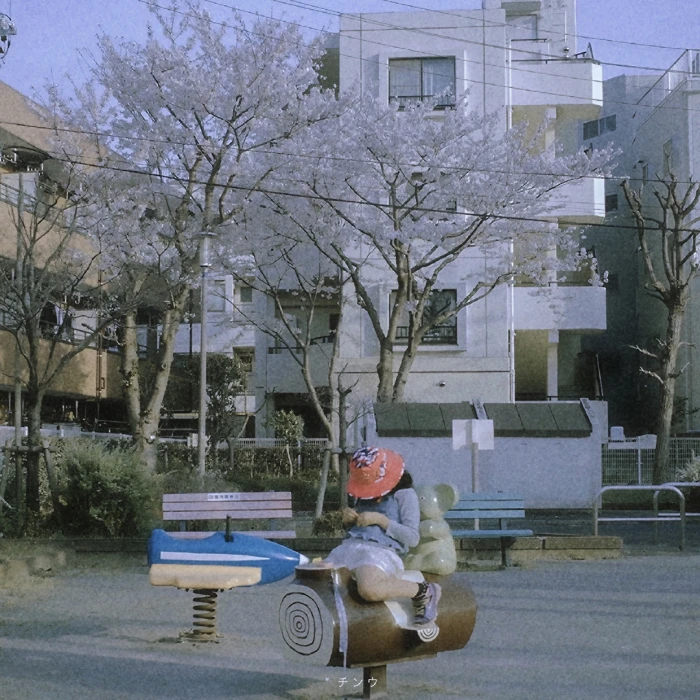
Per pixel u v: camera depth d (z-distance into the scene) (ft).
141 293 58.34
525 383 107.14
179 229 64.69
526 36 116.98
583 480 66.03
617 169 128.26
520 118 100.89
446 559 18.86
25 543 40.06
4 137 78.69
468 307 92.94
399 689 19.15
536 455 66.39
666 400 74.95
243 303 123.24
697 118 102.73
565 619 27.14
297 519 56.44
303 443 85.76
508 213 75.00
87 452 43.47
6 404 81.97
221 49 67.46
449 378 92.73
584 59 99.35
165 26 67.41
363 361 93.04
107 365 91.50
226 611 28.86
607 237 125.70
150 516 42.88
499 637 24.63
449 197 72.90
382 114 72.64
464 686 19.45
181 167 68.23
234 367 94.73
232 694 18.81
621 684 19.69
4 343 75.25
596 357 115.85
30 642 23.97
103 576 36.35
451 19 95.45
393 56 95.04
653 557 41.91
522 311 96.48
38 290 48.88
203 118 67.26
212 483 48.08
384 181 74.54
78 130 67.77
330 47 97.45
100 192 64.39
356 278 75.82
